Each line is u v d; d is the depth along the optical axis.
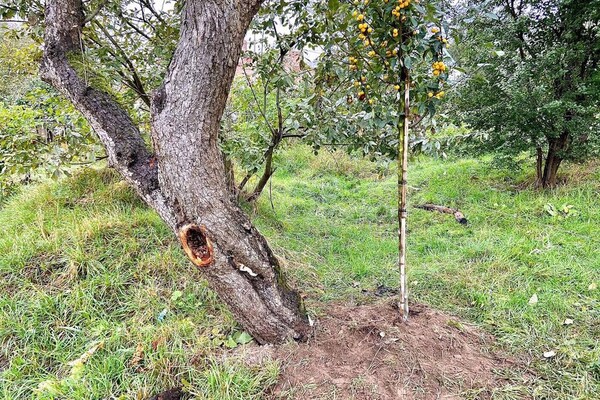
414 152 2.71
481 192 4.89
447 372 2.00
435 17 1.79
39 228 3.25
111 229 3.19
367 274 3.21
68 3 2.21
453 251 3.47
